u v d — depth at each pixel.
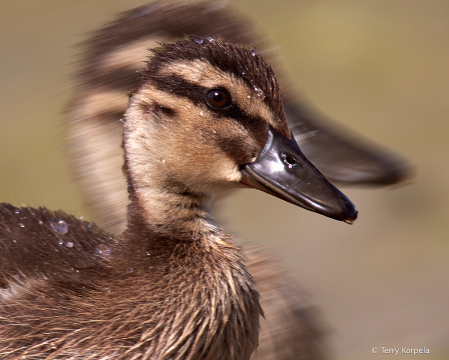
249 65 2.64
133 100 2.65
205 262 2.64
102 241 2.67
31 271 2.65
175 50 2.64
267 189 2.64
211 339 2.64
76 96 2.73
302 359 2.74
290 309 2.74
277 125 2.64
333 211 2.63
